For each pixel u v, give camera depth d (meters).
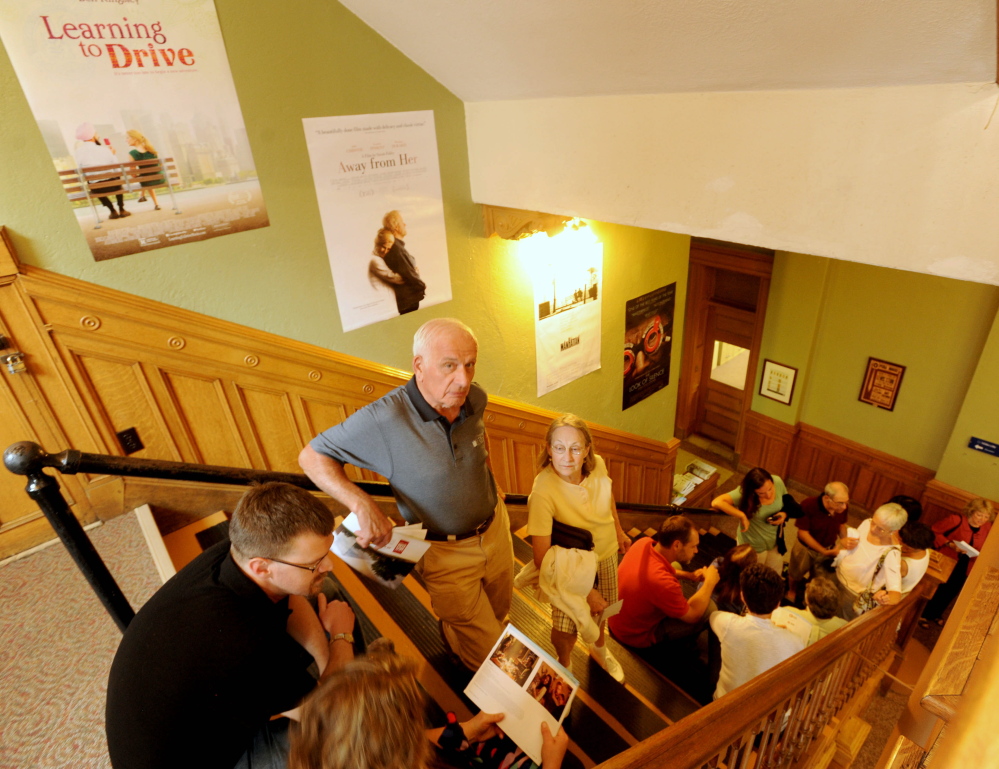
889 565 3.42
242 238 2.72
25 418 2.40
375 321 3.27
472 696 1.58
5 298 2.25
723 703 1.24
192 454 2.88
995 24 1.18
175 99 2.39
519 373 4.11
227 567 1.25
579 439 2.06
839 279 6.62
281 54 2.57
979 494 5.97
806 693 1.89
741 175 1.98
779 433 7.83
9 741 1.63
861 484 7.21
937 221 1.55
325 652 1.56
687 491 7.77
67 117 2.20
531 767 1.46
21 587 2.21
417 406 1.67
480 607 1.94
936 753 0.44
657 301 4.93
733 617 2.45
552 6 1.97
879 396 6.70
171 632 1.16
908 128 1.53
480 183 3.27
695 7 1.62
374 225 3.08
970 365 5.91
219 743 1.20
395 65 2.87
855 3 1.33
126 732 1.12
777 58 1.66
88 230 2.36
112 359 2.54
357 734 0.99
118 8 2.18
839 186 1.73
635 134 2.29
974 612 0.90
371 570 1.71
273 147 2.68
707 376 9.02
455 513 1.78
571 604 2.09
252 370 2.90
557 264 3.97
